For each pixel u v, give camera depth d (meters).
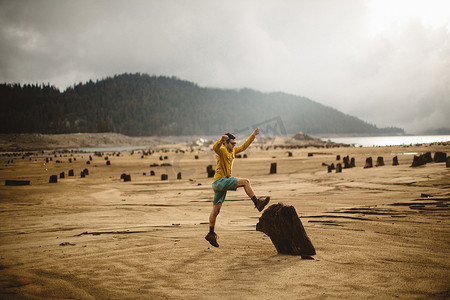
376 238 4.93
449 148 42.78
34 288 3.16
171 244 5.04
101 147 190.25
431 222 5.91
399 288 2.86
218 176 4.68
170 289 3.08
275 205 4.34
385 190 11.41
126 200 12.82
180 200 12.28
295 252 4.11
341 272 3.36
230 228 6.43
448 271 3.28
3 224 7.86
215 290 3.01
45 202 12.50
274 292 2.89
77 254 4.54
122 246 4.99
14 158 64.88
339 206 8.86
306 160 36.19
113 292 3.04
